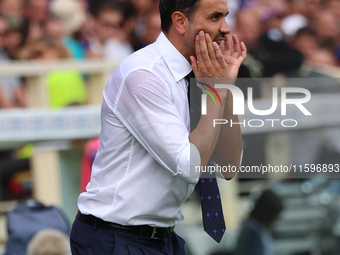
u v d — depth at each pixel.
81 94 18.38
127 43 23.33
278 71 20.09
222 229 7.96
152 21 22.64
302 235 20.88
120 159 7.38
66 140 16.47
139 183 7.36
